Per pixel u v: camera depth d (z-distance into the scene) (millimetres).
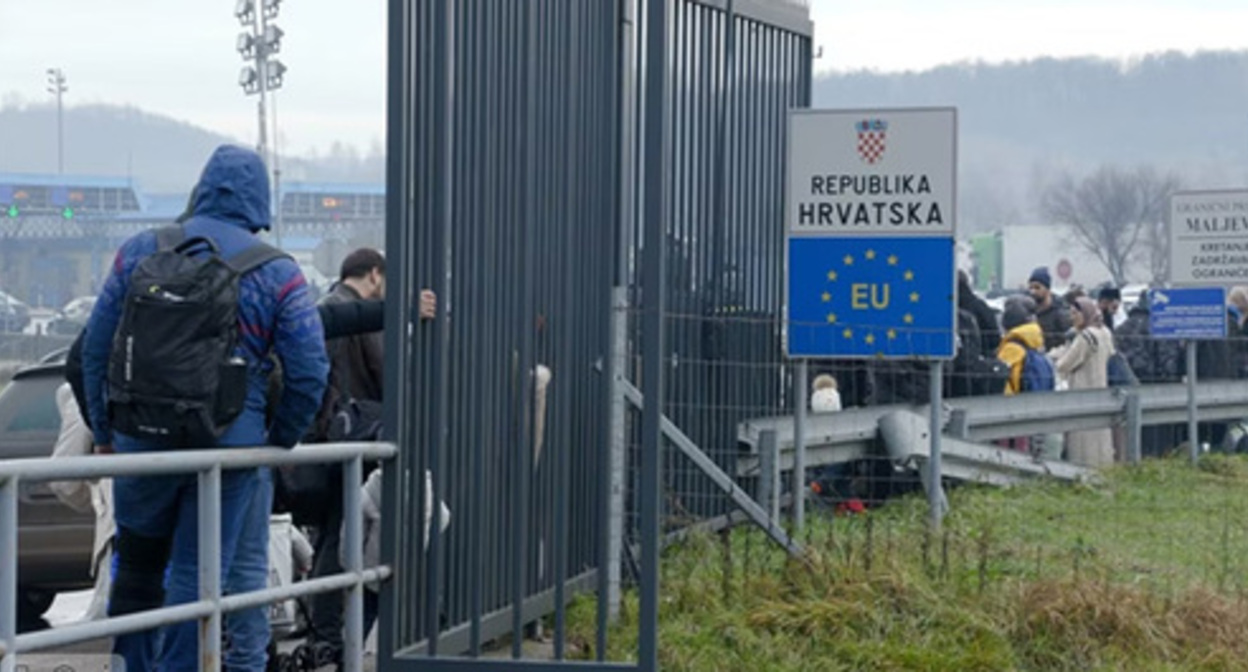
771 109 14828
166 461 7348
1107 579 11430
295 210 73625
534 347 9961
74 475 6879
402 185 8922
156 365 7668
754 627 10750
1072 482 17312
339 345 10648
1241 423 23094
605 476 9430
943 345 13680
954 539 12266
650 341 9031
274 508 9891
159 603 8305
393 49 8891
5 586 6605
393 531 9016
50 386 14211
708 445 13500
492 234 9586
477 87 9367
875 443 15484
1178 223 22203
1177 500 16578
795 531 13062
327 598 10023
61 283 69562
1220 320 21938
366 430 9711
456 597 9492
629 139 11836
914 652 10406
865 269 13727
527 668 9195
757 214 14586
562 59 10266
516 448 9844
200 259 7863
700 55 13430
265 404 8156
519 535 9617
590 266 10906
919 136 13625
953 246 13602
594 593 11227
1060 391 19609
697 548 12383
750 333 14266
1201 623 11078
